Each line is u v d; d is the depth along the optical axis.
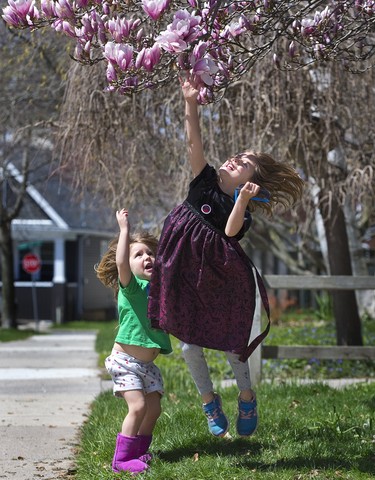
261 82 18.03
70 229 63.62
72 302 66.75
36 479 10.22
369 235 39.69
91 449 11.21
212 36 9.83
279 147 18.91
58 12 9.17
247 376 9.52
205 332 9.02
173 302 8.97
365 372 20.78
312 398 14.73
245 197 8.70
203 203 9.08
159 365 23.25
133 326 9.91
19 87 31.06
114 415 13.32
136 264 10.04
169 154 20.83
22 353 31.30
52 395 17.92
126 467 9.77
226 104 19.17
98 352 31.56
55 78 27.06
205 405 9.59
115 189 21.62
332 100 18.42
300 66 10.98
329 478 9.12
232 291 9.03
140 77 9.35
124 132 20.17
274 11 9.99
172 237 9.07
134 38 9.16
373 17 10.36
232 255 8.94
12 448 12.05
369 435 11.28
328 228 22.45
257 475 9.12
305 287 17.78
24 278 67.19
